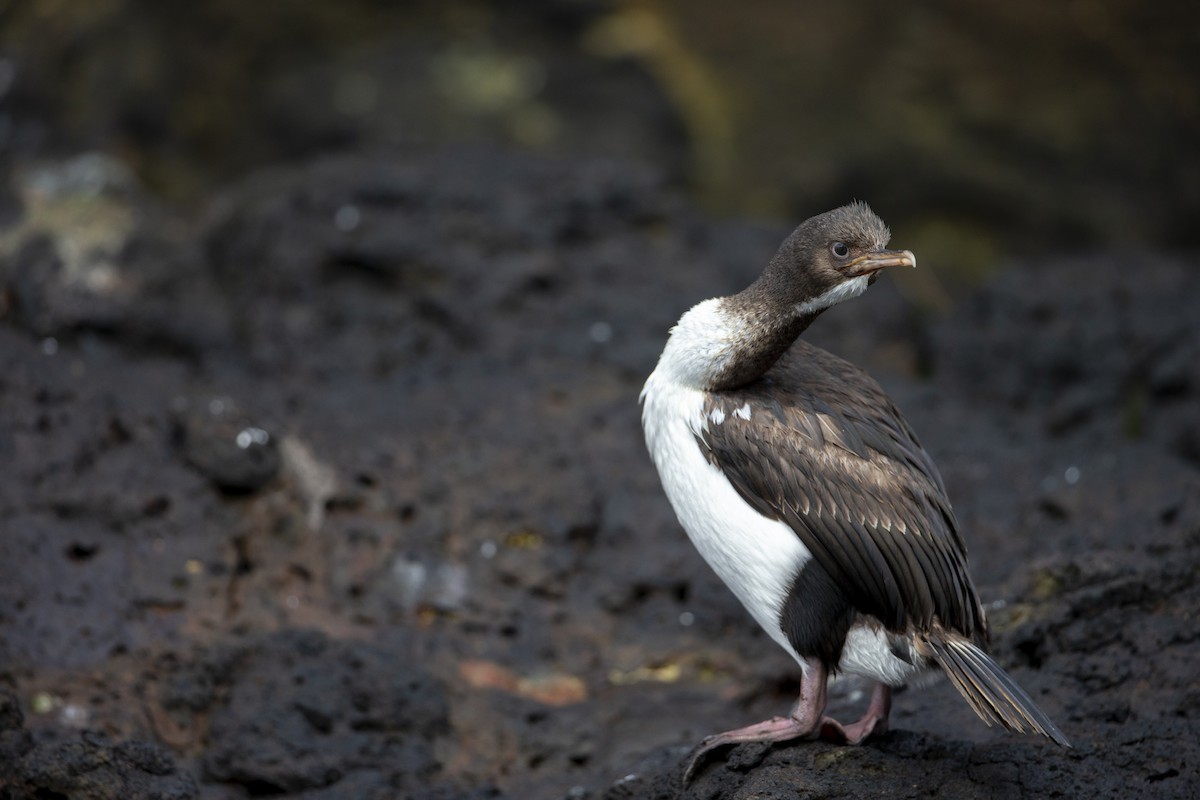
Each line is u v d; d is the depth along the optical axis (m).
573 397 13.33
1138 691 8.66
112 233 14.58
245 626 10.45
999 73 25.27
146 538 10.96
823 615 7.95
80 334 13.48
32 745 8.59
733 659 10.82
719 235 16.14
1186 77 25.78
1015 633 9.24
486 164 16.25
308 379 13.60
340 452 12.09
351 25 24.23
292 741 9.43
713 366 8.08
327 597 10.92
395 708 9.78
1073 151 24.02
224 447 11.58
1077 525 11.09
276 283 14.54
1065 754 7.99
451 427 12.72
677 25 25.06
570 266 15.03
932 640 7.75
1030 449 12.65
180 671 9.88
